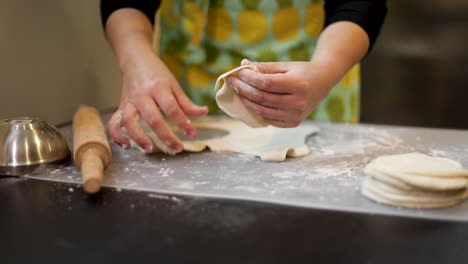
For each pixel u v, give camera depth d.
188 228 0.41
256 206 0.46
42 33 0.89
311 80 0.58
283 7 0.85
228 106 0.60
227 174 0.57
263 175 0.56
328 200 0.48
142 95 0.62
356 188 0.51
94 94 1.08
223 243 0.39
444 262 0.35
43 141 0.60
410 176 0.46
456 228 0.41
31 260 0.36
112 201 0.48
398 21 1.56
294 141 0.69
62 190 0.52
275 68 0.58
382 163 0.49
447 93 1.59
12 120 0.62
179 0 0.88
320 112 0.92
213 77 0.90
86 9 1.02
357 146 0.68
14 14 0.81
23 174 0.57
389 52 1.59
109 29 0.77
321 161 0.61
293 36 0.87
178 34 0.88
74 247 0.38
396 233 0.40
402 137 0.73
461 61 1.55
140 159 0.63
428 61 1.58
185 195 0.50
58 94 0.94
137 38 0.72
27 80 0.86
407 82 1.61
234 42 0.87
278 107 0.58
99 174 0.50
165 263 0.35
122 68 0.69
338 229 0.41
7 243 0.39
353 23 0.71
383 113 1.65
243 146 0.68
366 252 0.37
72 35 0.98
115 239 0.40
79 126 0.65
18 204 0.48
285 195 0.49
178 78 0.92
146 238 0.40
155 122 0.61
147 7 0.82
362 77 1.63
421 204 0.46
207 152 0.66
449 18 1.52
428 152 0.65
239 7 0.85
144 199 0.49
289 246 0.38
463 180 0.47
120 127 0.63
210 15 0.87
